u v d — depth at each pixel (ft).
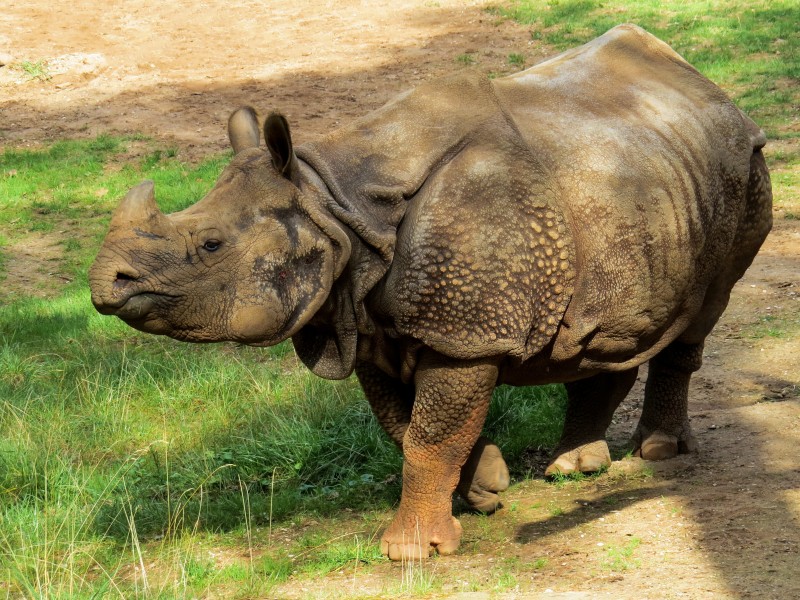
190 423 55.93
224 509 43.96
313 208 32.65
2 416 55.93
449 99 36.14
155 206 31.48
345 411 52.29
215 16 168.04
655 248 37.35
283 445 49.14
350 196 33.96
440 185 34.14
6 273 87.86
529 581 32.50
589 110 38.06
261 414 54.44
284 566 36.60
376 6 168.45
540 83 38.70
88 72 143.74
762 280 71.46
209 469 47.80
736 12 145.38
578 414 43.80
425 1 168.66
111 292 30.48
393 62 142.41
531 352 35.63
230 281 31.86
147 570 38.45
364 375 38.68
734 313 66.23
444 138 35.06
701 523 35.60
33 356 65.98
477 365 34.60
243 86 137.39
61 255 91.91
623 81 40.09
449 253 33.53
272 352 65.98
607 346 37.70
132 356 65.72
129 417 56.80
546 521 38.42
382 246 33.58
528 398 52.26
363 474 46.52
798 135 103.04
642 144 37.86
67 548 40.40
